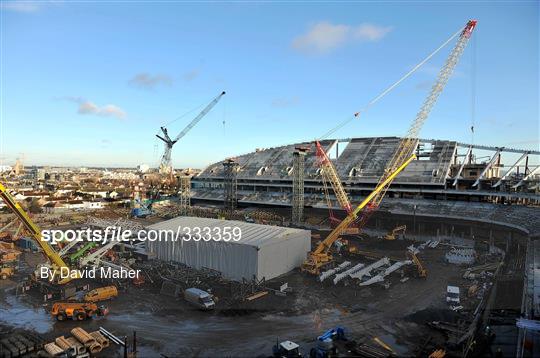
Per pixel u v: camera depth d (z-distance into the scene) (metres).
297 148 132.38
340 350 43.81
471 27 122.88
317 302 59.12
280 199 154.50
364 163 152.38
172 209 168.75
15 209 62.12
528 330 41.50
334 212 134.25
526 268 59.59
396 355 42.12
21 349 42.12
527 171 121.88
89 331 48.81
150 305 57.75
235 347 44.66
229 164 161.88
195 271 71.50
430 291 63.47
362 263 81.25
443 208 118.88
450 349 42.78
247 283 64.62
